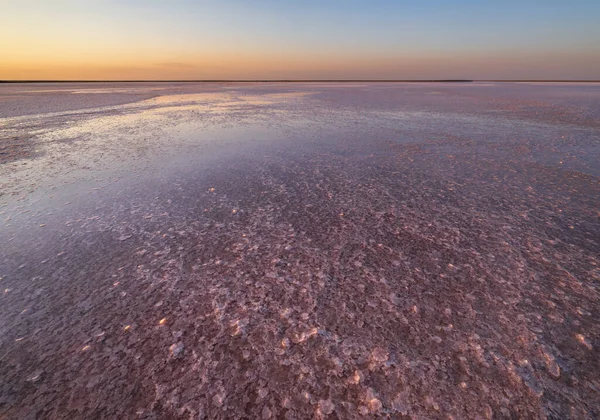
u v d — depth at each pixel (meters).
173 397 1.18
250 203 2.94
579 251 2.04
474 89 25.64
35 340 1.44
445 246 2.15
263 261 2.01
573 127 6.81
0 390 1.22
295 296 1.69
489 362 1.28
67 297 1.71
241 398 1.17
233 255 2.09
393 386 1.20
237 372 1.27
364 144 5.33
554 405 1.11
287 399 1.16
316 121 8.06
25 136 6.45
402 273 1.87
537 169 3.86
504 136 5.90
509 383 1.19
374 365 1.28
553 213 2.62
